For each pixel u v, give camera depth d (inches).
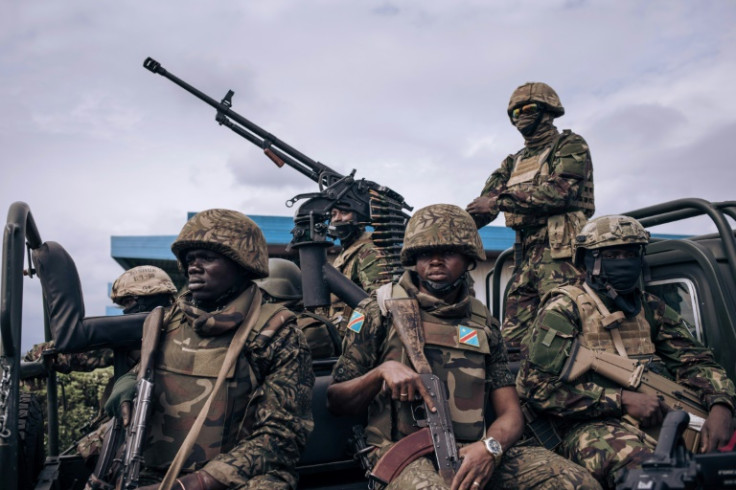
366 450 99.9
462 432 100.3
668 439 64.7
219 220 96.9
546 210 151.6
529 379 116.0
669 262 138.7
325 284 133.3
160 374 92.0
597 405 111.2
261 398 92.3
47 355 136.5
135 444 84.4
